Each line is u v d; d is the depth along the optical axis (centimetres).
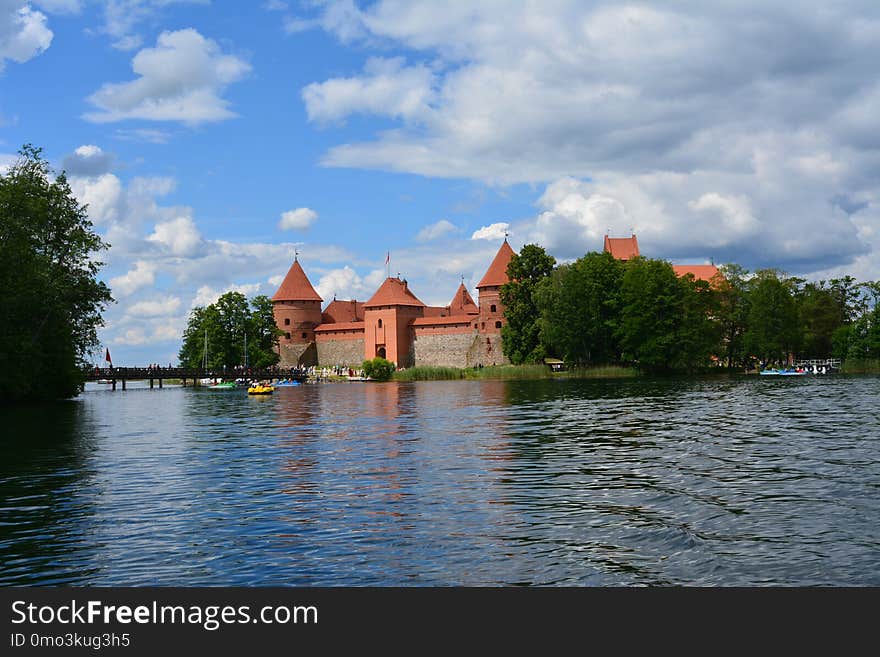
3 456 2911
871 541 1455
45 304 6194
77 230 6694
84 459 2802
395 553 1430
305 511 1794
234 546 1504
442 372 12000
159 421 4716
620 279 11094
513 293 11619
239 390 10756
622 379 9675
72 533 1630
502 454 2678
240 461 2683
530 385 8544
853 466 2297
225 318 13050
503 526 1603
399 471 2348
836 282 14075
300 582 1303
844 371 10644
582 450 2739
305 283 15912
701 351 10300
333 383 12044
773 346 10962
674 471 2238
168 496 2027
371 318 14412
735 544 1448
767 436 3078
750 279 11706
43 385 6962
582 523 1616
